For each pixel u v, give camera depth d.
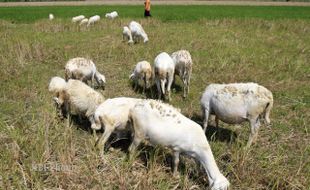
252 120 8.11
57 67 13.83
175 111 7.26
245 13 32.50
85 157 7.67
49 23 23.31
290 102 11.23
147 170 7.35
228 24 25.12
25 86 11.41
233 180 7.20
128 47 16.89
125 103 7.71
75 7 36.28
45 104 9.78
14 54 14.63
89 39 18.53
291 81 13.14
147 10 28.56
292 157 8.20
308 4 44.38
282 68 14.45
